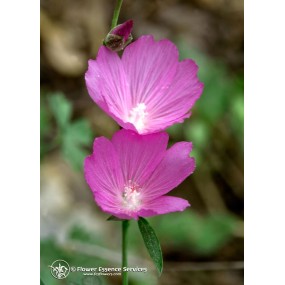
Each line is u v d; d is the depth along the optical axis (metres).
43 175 0.44
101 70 0.31
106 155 0.30
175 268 0.42
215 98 0.44
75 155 0.40
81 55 0.46
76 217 0.43
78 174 0.44
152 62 0.31
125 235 0.31
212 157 0.45
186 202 0.30
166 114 0.31
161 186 0.31
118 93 0.31
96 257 0.39
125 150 0.31
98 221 0.43
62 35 0.46
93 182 0.30
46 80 0.45
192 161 0.31
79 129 0.40
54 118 0.43
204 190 0.45
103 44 0.31
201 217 0.43
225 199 0.45
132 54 0.31
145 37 0.31
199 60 0.45
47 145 0.40
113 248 0.42
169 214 0.42
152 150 0.31
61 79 0.46
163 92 0.31
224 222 0.43
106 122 0.45
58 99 0.40
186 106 0.31
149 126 0.31
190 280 0.42
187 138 0.44
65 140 0.40
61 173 0.44
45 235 0.41
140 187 0.31
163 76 0.31
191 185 0.45
